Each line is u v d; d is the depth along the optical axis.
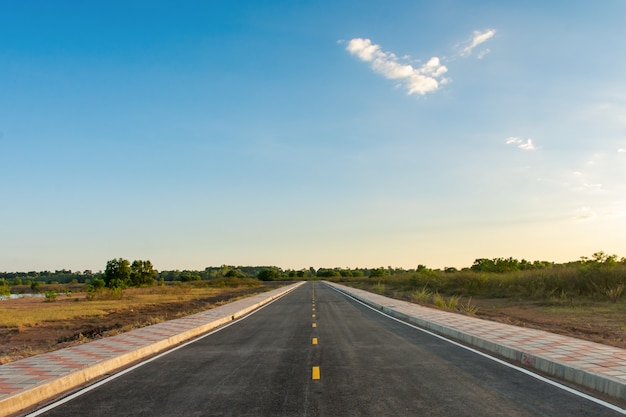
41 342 19.23
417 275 64.44
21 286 130.25
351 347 13.68
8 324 25.08
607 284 29.88
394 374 9.77
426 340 15.05
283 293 57.06
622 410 6.98
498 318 22.05
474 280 45.12
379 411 7.04
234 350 13.53
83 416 7.11
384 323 20.75
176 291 65.62
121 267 85.19
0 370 10.16
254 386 8.84
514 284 39.47
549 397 7.77
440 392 8.16
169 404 7.66
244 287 95.62
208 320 21.97
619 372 8.66
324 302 37.56
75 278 175.50
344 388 8.55
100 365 10.66
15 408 7.62
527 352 11.08
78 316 29.81
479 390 8.28
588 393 8.02
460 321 19.56
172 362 11.77
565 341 13.09
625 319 20.88
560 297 31.12
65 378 9.26
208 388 8.76
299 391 8.37
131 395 8.36
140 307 38.19
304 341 15.14
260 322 22.23
